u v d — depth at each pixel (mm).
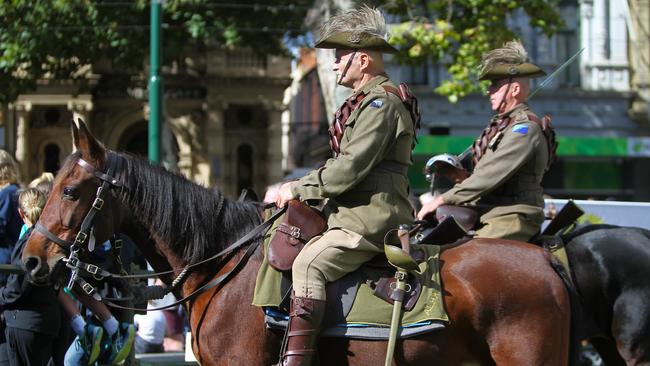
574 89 43531
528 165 9859
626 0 42531
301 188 8188
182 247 8625
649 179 43719
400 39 27953
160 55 23578
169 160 33250
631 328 9328
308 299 7887
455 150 40500
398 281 7980
